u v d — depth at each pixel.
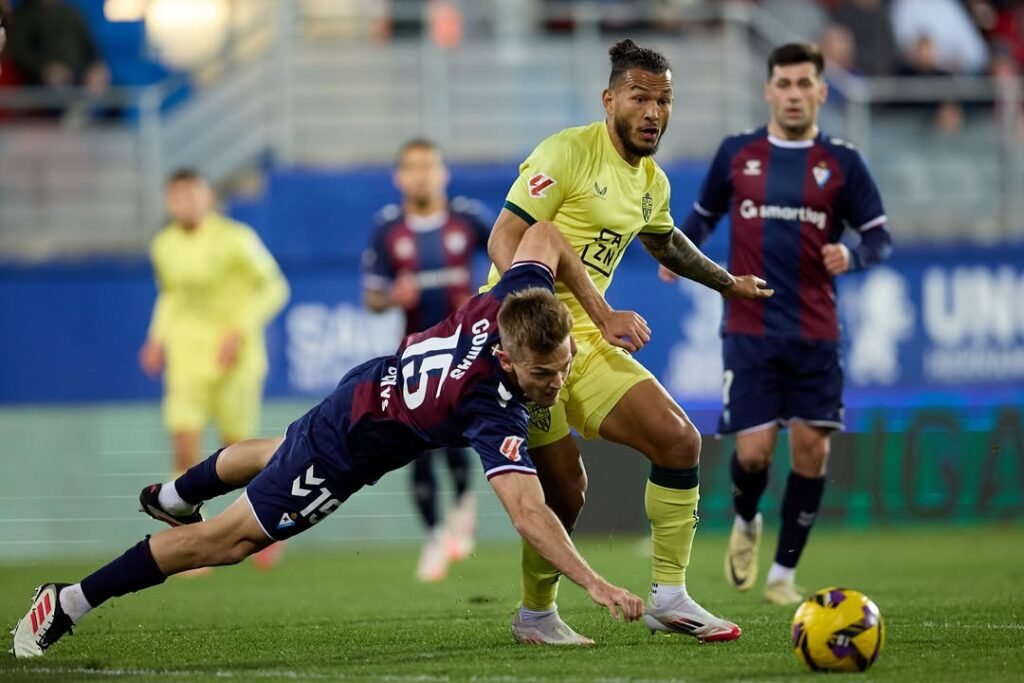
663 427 19.27
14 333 43.78
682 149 48.22
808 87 26.59
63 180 46.91
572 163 19.62
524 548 19.72
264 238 44.94
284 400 43.97
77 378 43.94
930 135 49.22
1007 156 49.31
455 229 34.91
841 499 43.34
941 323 45.84
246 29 51.75
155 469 43.59
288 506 17.83
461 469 36.09
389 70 48.28
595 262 20.14
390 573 34.66
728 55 48.78
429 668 17.62
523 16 49.81
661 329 44.66
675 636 20.66
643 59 19.44
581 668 17.38
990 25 54.50
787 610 24.42
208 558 18.19
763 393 26.34
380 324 44.53
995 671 17.02
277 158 47.47
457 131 48.22
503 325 16.67
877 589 28.12
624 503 41.97
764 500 42.00
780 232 26.39
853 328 45.53
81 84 49.19
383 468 18.00
